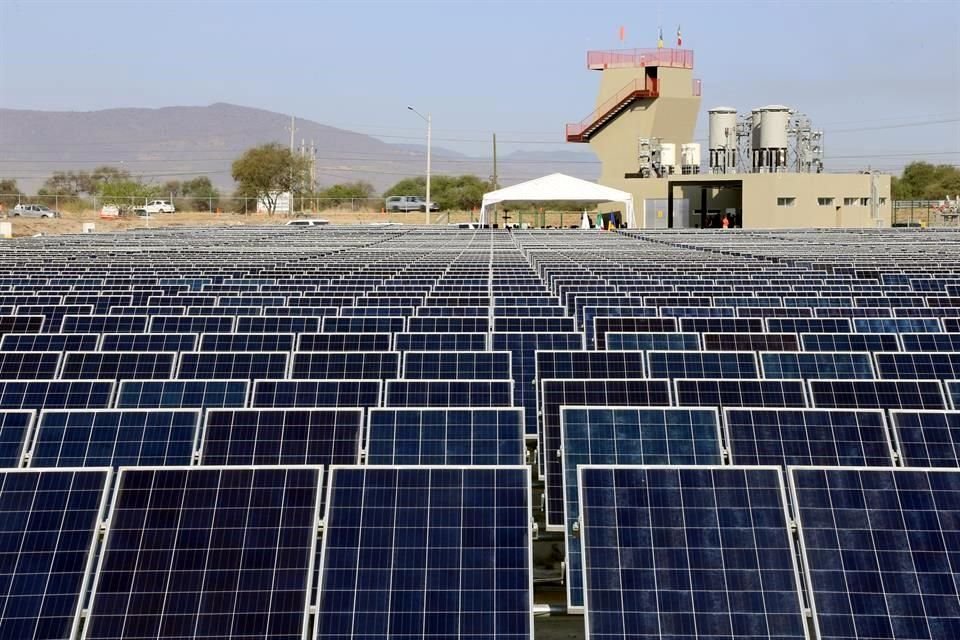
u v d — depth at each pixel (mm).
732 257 35750
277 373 15070
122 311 21078
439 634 8047
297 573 8320
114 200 113375
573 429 10766
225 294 23828
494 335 16812
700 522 8352
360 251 40469
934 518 8352
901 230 64312
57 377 15094
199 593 8227
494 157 110562
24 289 25109
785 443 10773
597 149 85250
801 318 18812
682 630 7902
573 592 8867
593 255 37406
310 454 10984
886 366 14766
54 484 8812
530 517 8602
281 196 121875
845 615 7938
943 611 7926
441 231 68375
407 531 8539
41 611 8133
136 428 11336
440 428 11086
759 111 76938
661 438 10719
